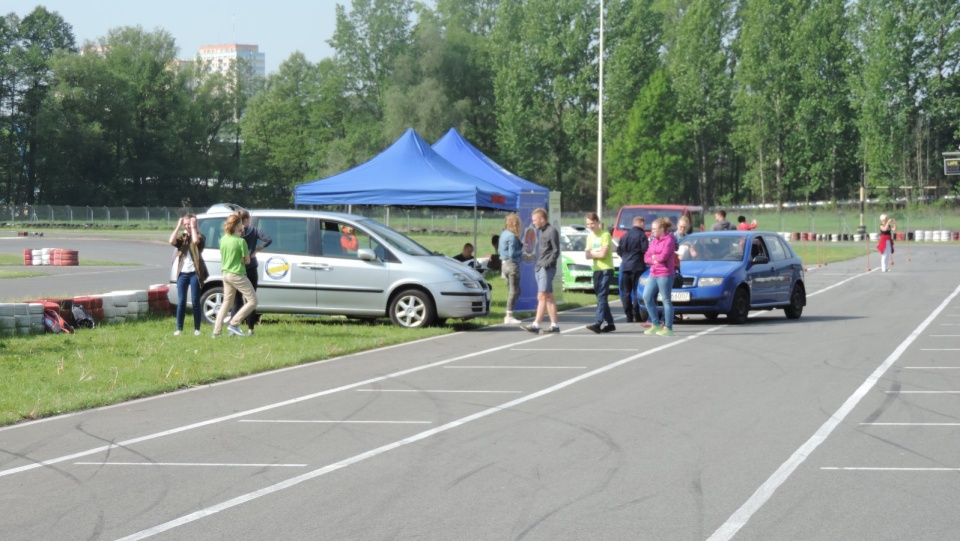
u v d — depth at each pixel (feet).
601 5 122.52
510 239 61.00
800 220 278.67
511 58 321.93
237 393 37.01
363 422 31.24
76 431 30.35
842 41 302.86
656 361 44.88
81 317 56.75
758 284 63.26
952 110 286.46
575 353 47.98
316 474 24.64
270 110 362.53
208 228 60.75
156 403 35.09
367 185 68.03
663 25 320.50
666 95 304.09
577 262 88.99
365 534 19.61
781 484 23.18
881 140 284.61
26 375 40.04
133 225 291.79
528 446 27.53
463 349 49.83
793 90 307.37
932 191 298.56
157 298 63.10
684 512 20.89
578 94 315.78
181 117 349.41
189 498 22.54
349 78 336.90
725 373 41.01
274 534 19.74
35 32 339.77
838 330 58.08
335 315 59.47
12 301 61.46
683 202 338.54
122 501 22.39
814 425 30.14
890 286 97.35
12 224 280.92
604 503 21.66
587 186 349.20
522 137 321.32
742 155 334.85
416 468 25.16
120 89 326.85
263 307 58.75
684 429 29.63
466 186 66.90
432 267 58.18
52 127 309.63
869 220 273.95
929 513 20.70
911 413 32.01
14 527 20.45
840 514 20.66
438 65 326.85
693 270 62.13
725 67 330.75
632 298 63.00
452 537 19.31
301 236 59.11
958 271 122.62
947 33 284.82
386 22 332.19
